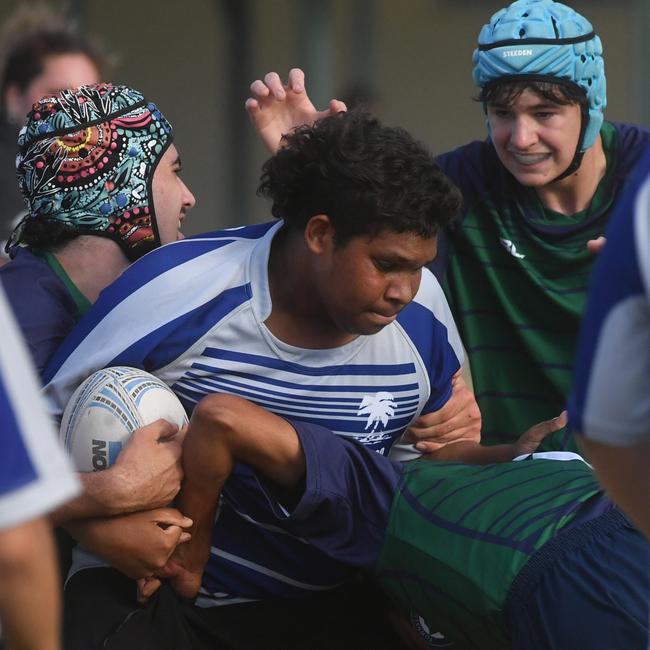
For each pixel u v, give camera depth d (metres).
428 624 9.82
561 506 8.99
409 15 45.34
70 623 9.44
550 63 11.03
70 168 10.34
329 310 9.27
